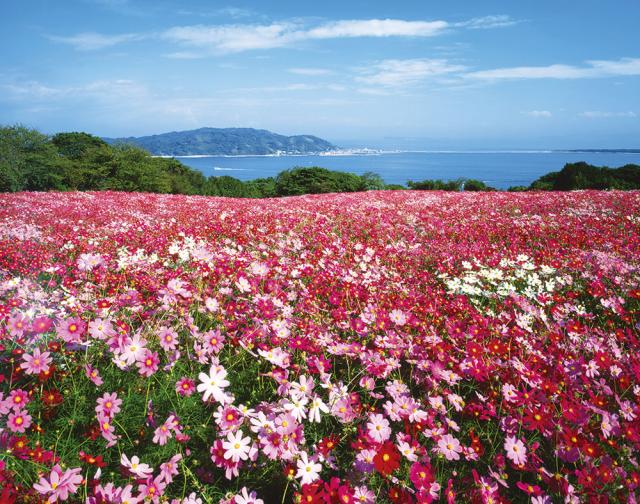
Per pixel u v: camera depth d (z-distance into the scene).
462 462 2.99
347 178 63.59
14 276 6.10
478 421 3.38
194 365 3.83
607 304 5.61
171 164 69.50
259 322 4.20
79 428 2.96
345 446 3.04
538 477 2.69
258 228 11.62
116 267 6.45
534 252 8.99
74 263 6.59
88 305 4.34
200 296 4.86
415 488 2.62
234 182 71.94
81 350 3.57
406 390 3.40
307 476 2.49
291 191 63.09
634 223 12.67
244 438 2.60
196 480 2.51
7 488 2.02
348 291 5.81
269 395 3.53
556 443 2.94
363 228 12.75
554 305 5.82
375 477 2.75
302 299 5.40
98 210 16.22
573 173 37.81
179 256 6.56
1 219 12.95
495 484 2.60
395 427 3.25
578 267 7.57
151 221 13.12
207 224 12.12
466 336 4.40
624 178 36.44
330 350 3.97
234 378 3.79
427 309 5.34
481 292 6.15
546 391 3.40
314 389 3.43
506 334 4.60
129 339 3.16
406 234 11.77
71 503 2.27
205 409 3.27
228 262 6.45
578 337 4.59
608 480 2.58
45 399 2.87
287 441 2.58
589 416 3.16
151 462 2.73
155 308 4.49
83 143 69.88
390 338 4.12
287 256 8.36
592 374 3.71
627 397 3.67
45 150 48.12
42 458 2.38
